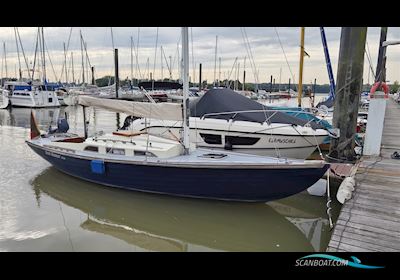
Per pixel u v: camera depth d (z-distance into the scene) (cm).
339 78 820
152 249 519
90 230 577
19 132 1617
